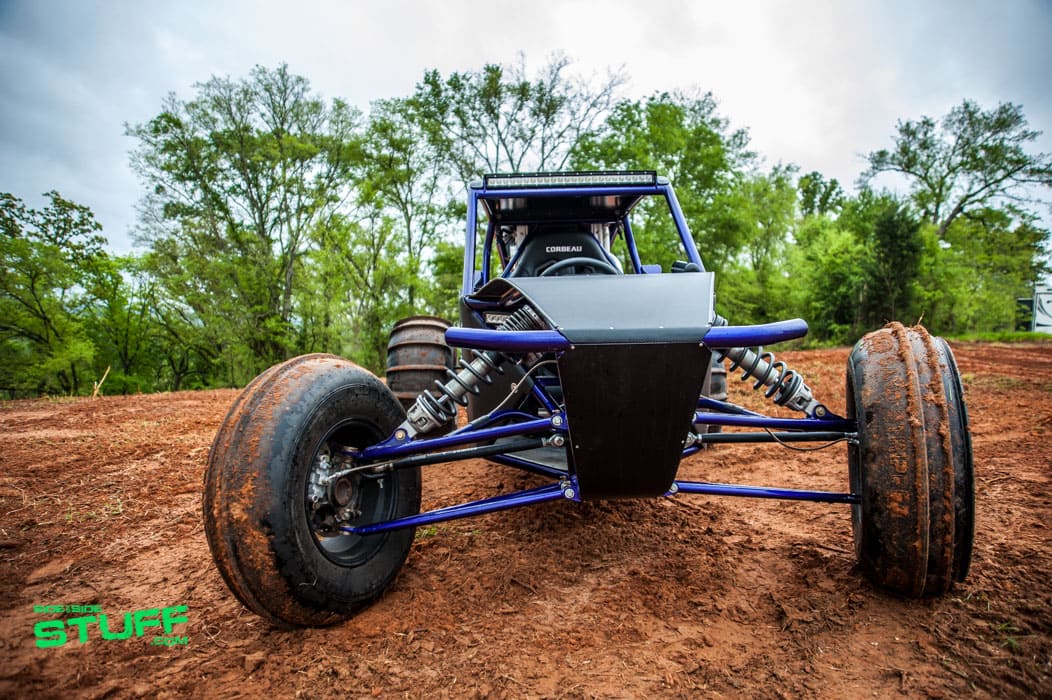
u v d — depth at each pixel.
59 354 34.66
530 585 2.88
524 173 4.24
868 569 2.53
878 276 36.44
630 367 2.27
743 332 2.26
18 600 2.88
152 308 39.88
